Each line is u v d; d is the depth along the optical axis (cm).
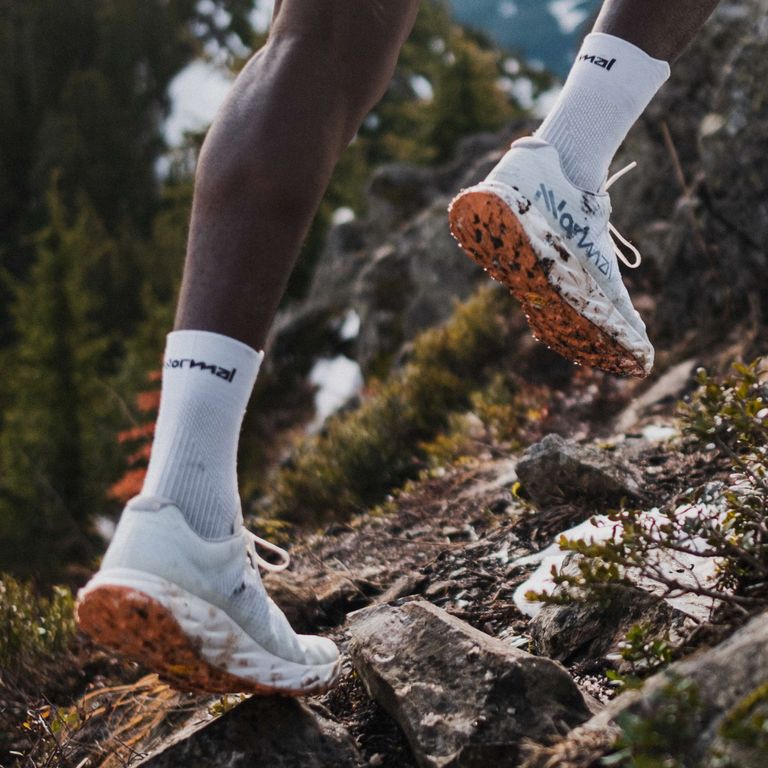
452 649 144
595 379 444
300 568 282
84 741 215
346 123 133
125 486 616
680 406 173
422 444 453
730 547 146
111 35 4094
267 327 128
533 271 147
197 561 123
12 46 4034
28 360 1881
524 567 214
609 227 162
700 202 452
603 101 151
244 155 125
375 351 888
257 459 968
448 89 2239
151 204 3838
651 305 514
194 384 125
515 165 147
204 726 142
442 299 848
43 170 3725
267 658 133
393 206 1127
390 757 141
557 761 118
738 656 111
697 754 104
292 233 127
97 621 119
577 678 157
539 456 243
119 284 3139
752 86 429
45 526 1302
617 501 230
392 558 263
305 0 132
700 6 152
